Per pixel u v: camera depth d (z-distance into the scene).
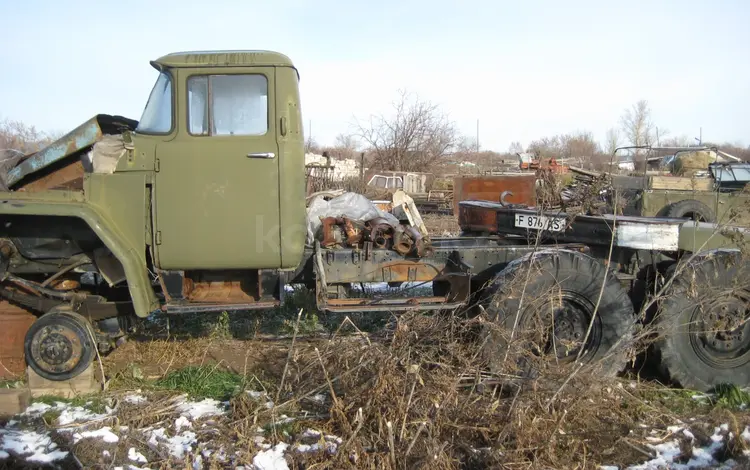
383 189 17.00
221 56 4.01
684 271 4.14
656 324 4.09
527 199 13.78
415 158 24.22
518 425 3.08
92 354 3.95
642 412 3.68
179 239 4.00
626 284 4.59
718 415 3.63
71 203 3.85
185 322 5.53
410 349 3.63
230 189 4.00
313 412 3.58
